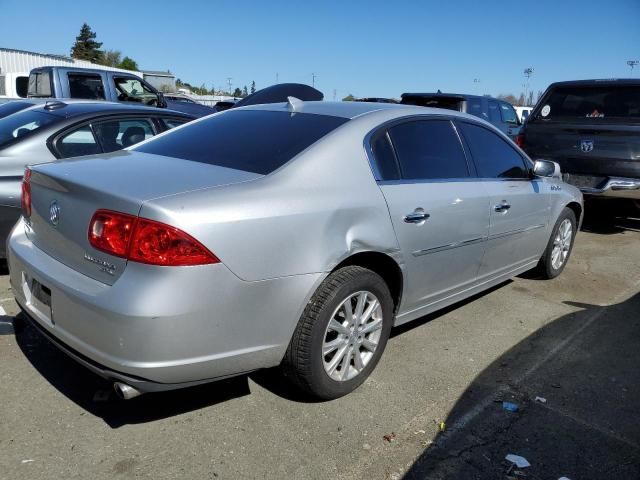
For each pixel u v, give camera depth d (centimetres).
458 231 366
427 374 342
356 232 293
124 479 241
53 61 2777
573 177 746
